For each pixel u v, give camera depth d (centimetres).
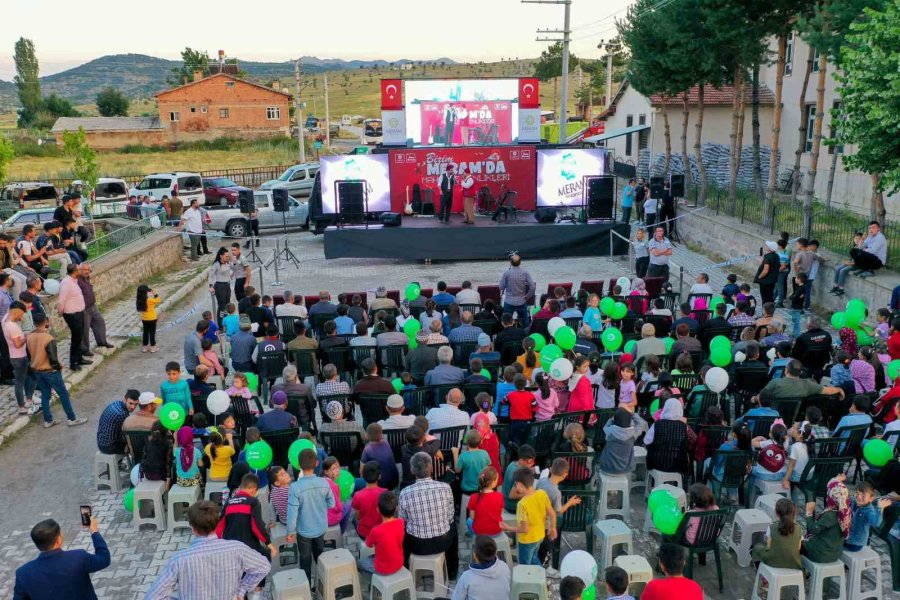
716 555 674
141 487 802
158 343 1500
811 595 634
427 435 766
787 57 2858
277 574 634
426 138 2659
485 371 1005
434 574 639
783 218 1873
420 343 1092
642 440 895
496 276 2045
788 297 1630
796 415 888
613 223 2250
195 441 867
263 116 7144
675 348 1061
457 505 774
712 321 1168
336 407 828
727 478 776
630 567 624
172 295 1858
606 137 3422
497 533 659
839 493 638
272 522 769
